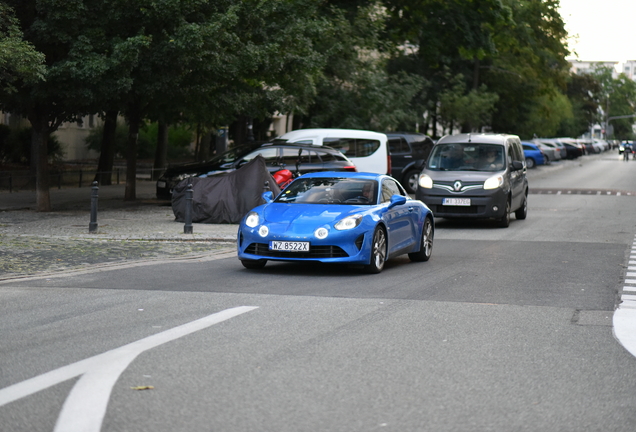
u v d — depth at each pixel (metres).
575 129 127.75
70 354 7.38
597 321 9.44
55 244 16.69
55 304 10.09
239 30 26.56
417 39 49.66
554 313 9.95
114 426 5.34
